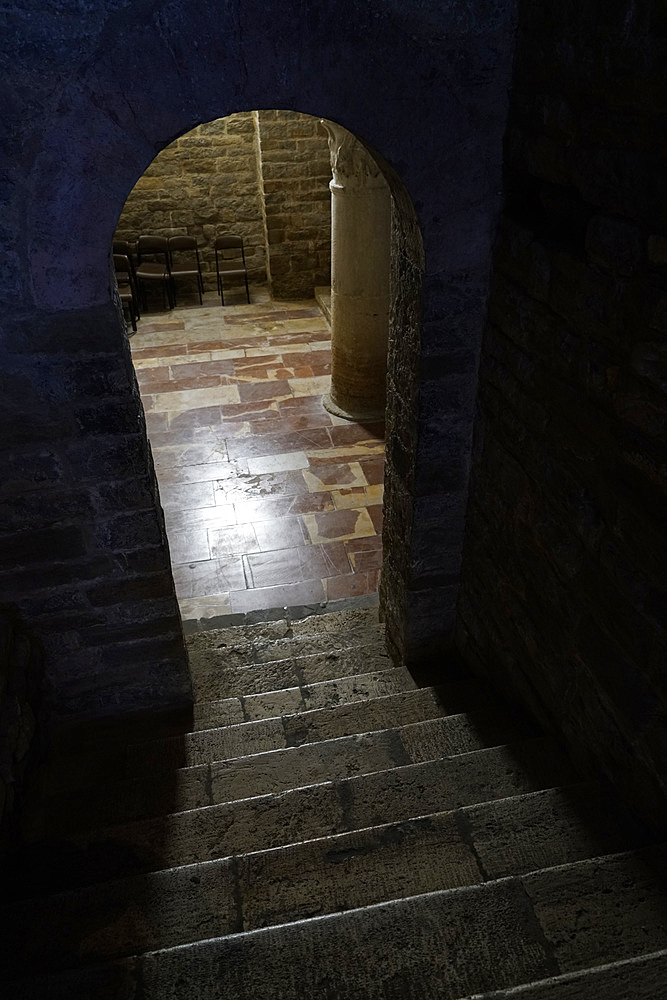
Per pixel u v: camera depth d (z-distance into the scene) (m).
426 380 2.99
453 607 3.80
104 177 2.23
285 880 2.29
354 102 2.29
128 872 2.51
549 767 2.77
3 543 2.88
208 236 9.86
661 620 2.05
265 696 3.72
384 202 5.89
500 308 2.74
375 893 2.24
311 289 9.91
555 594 2.69
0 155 2.13
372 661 4.16
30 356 2.48
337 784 2.76
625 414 2.06
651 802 2.25
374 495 5.93
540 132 2.27
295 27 2.14
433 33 2.23
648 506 2.06
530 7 2.19
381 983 1.86
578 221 2.28
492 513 3.14
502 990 1.73
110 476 2.81
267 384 7.68
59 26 2.00
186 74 2.14
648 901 2.00
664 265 1.81
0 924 2.20
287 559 5.29
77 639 3.26
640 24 1.75
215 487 6.07
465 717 3.21
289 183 9.01
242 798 2.89
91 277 2.38
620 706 2.35
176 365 8.16
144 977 1.91
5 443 2.64
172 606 3.26
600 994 1.71
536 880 2.06
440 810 2.65
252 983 1.88
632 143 1.86
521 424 2.73
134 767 3.21
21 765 2.86
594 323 2.15
